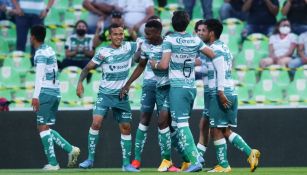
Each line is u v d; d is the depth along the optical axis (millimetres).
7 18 49719
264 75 48469
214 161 44062
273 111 44344
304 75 48312
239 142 34906
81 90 36844
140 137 38656
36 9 49562
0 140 44219
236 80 48375
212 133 35312
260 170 38781
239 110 44312
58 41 49250
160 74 36531
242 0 50125
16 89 47594
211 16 49844
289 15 49438
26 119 44281
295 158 44375
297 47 49031
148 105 38312
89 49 48594
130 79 36875
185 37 33062
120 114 37375
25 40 49125
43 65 36844
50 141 38281
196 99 46844
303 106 46281
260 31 49812
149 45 36125
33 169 43375
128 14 49125
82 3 50125
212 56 33438
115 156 43875
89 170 39812
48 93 37625
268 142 44344
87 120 44094
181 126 33312
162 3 50531
